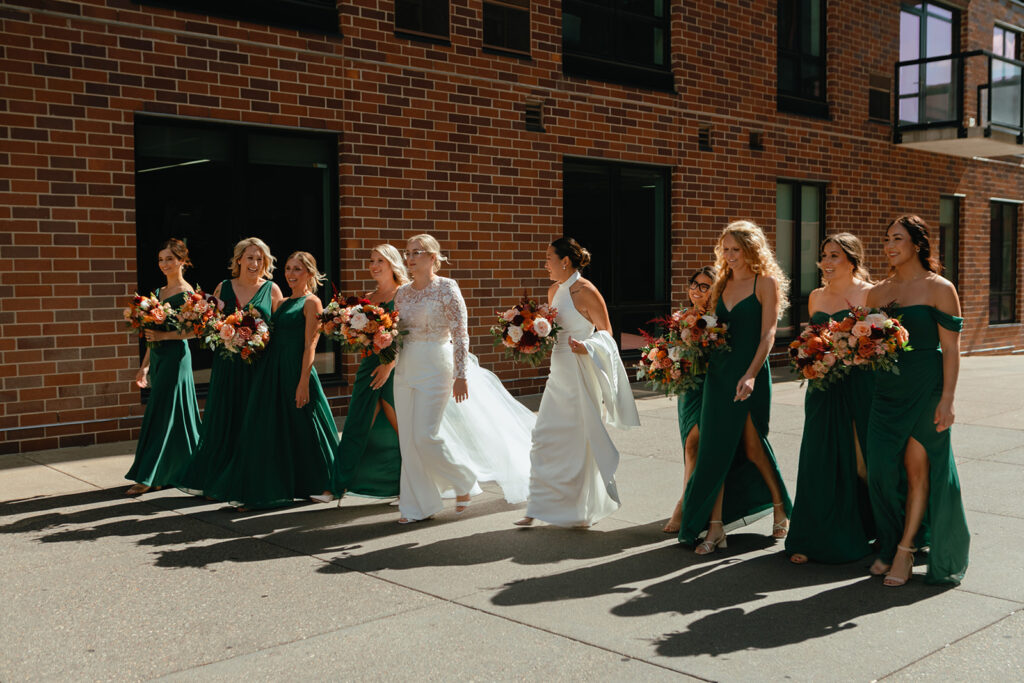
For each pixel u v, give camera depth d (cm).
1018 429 906
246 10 902
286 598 447
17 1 764
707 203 1343
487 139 1087
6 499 638
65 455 777
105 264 819
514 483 639
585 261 587
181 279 695
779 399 1128
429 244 601
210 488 625
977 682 345
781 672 356
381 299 634
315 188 979
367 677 355
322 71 948
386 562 506
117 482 693
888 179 1647
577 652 378
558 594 452
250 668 364
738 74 1375
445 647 385
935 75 1703
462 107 1061
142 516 602
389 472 637
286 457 627
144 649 384
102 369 821
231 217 918
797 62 1505
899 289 480
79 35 797
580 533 568
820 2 1536
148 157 862
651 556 517
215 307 630
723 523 549
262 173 938
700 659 369
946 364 455
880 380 473
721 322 529
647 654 375
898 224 478
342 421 953
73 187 798
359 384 620
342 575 483
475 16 1070
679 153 1302
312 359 632
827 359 477
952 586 458
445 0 1043
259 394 620
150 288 871
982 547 522
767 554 521
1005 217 1991
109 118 816
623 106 1227
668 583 468
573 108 1172
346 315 590
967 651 375
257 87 905
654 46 1299
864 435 504
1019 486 667
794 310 1511
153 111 841
